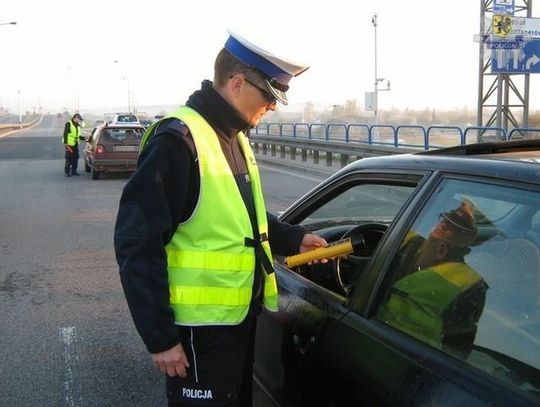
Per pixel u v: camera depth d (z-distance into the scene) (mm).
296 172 18375
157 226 1895
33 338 4672
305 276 2822
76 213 10867
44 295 5789
